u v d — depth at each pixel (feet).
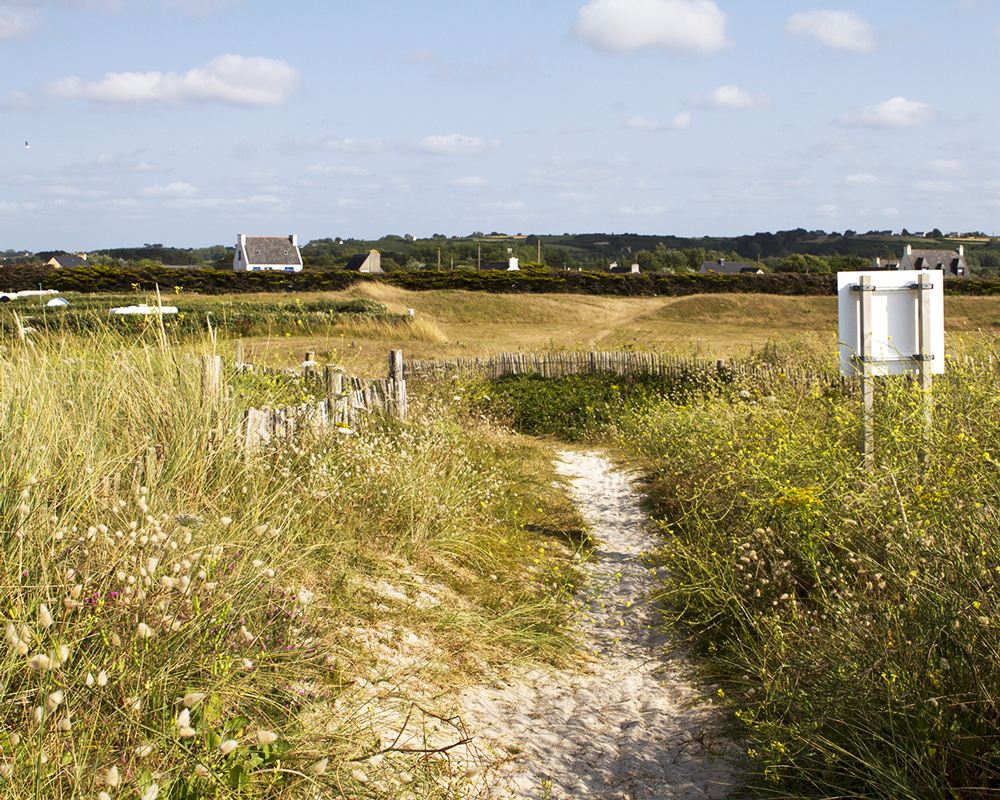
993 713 8.56
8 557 8.64
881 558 12.71
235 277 128.26
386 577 14.37
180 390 15.96
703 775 9.80
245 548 10.96
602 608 16.30
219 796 7.04
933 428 15.71
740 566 14.48
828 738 9.29
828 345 46.14
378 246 499.51
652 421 32.94
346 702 9.57
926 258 281.33
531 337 95.66
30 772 6.44
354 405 24.39
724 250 524.11
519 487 25.08
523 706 11.66
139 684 7.69
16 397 11.90
